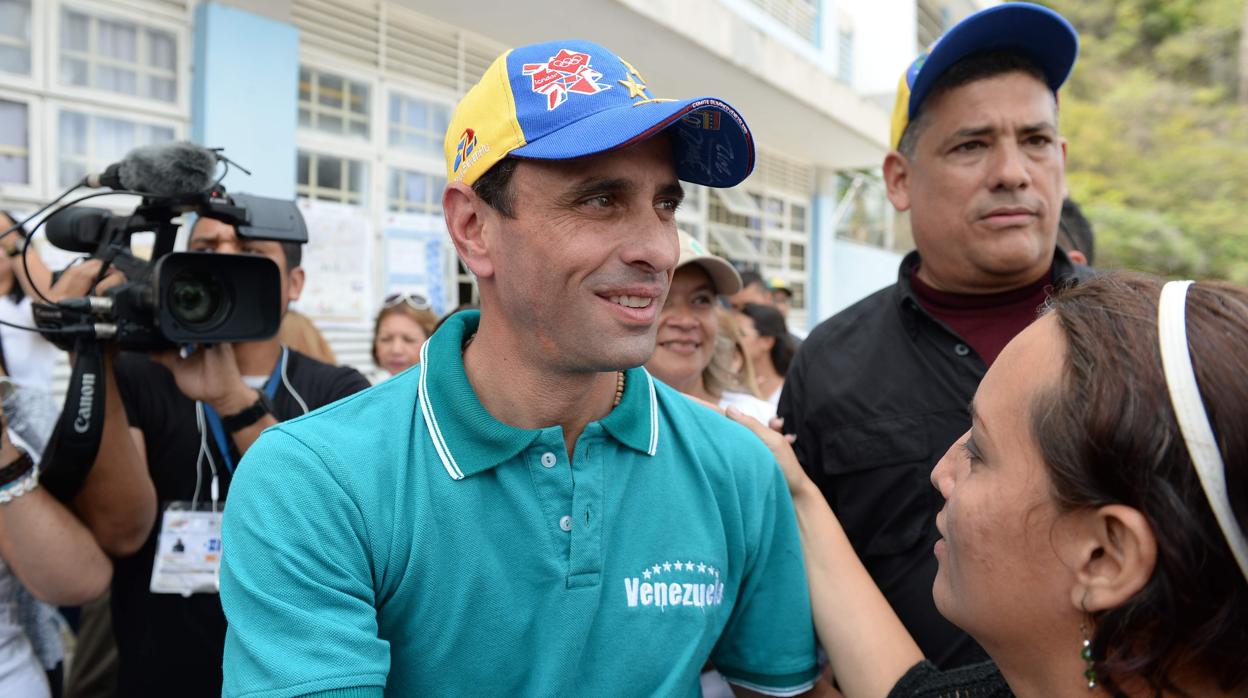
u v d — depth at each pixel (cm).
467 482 92
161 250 161
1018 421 73
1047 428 69
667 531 102
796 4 772
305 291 420
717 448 112
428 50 504
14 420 178
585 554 94
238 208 157
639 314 91
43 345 253
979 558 77
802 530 129
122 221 163
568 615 93
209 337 152
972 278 149
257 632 84
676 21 532
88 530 159
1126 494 64
